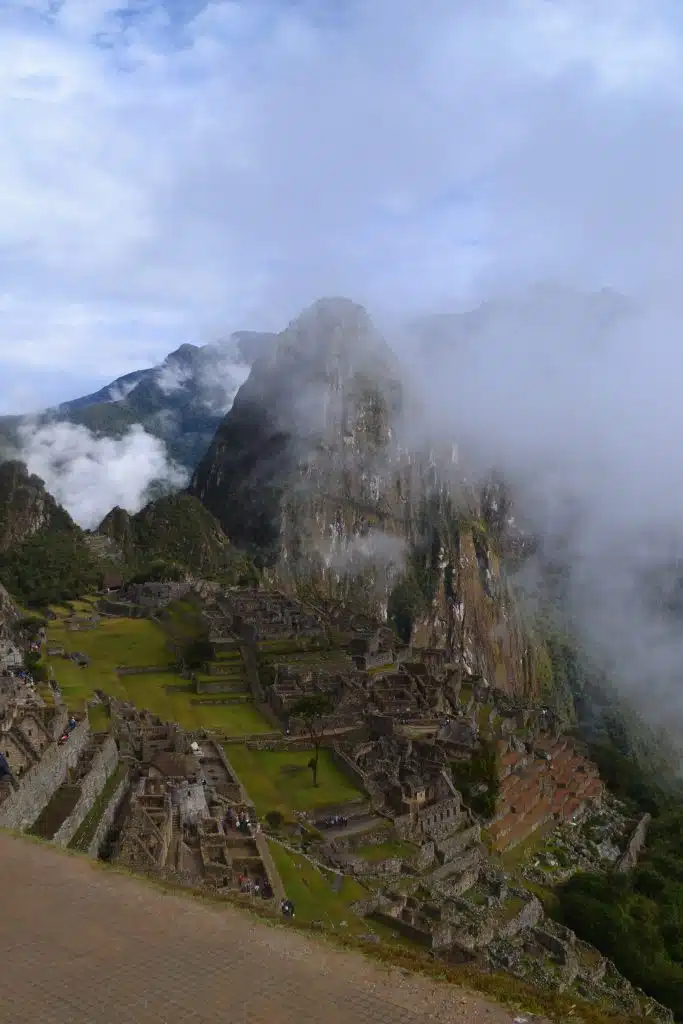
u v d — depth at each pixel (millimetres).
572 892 94438
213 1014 18094
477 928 69562
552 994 20234
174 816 63156
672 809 157375
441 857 83438
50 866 28172
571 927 88125
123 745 76562
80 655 130750
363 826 80812
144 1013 18156
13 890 25922
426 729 110625
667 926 99250
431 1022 17875
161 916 23844
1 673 94438
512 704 177500
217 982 19656
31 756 54625
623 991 73125
